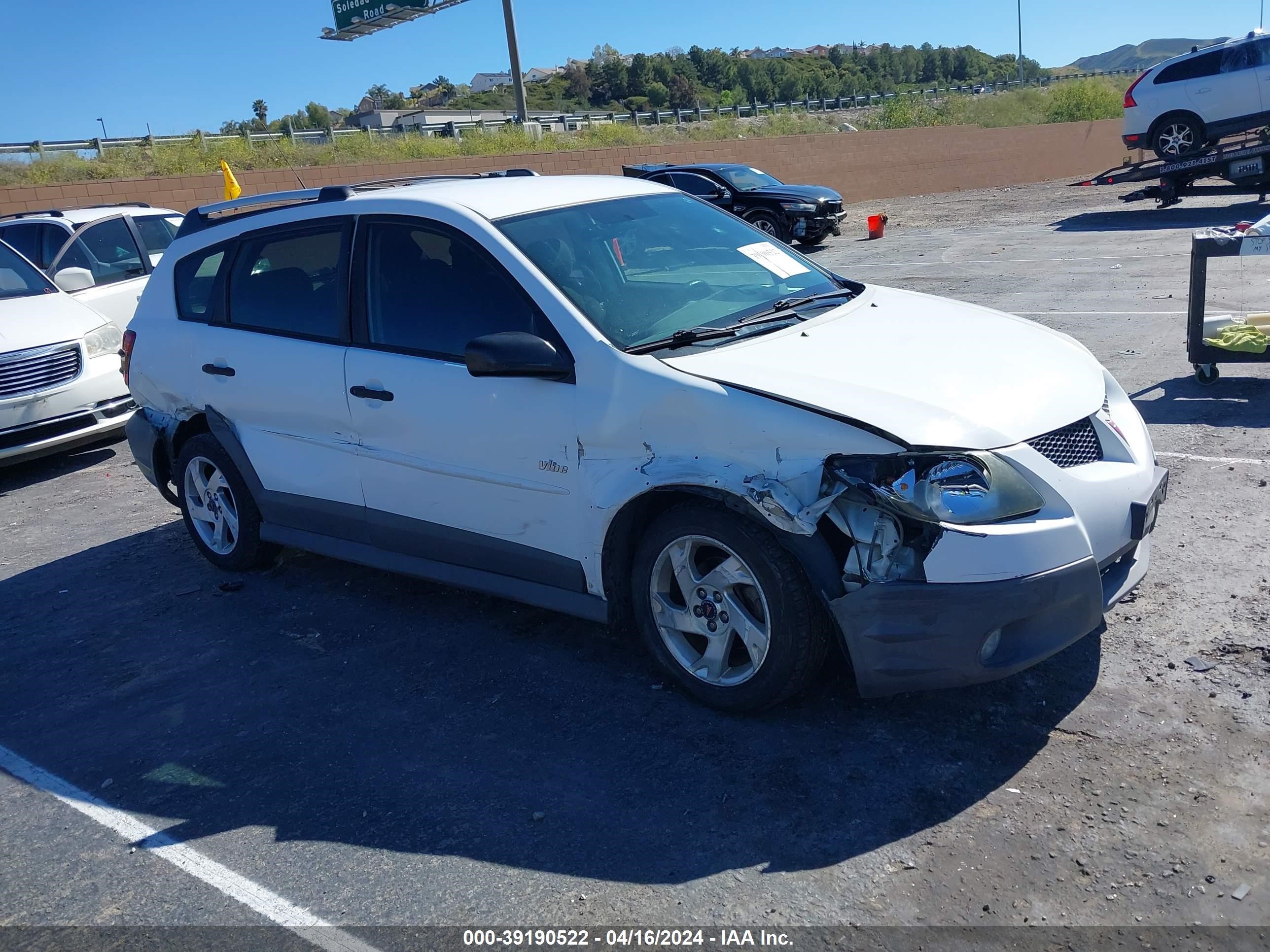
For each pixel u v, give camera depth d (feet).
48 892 9.96
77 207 65.82
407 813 10.61
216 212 17.81
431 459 13.61
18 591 17.95
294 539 16.15
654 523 11.71
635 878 9.32
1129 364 25.25
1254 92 54.85
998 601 9.93
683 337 12.01
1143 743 10.51
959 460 10.10
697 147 92.68
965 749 10.71
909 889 8.86
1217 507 16.26
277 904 9.45
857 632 10.32
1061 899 8.58
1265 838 9.02
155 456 18.38
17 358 24.31
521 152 89.86
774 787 10.41
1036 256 47.37
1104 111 132.57
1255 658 11.82
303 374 14.98
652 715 12.00
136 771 11.94
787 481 10.48
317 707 12.96
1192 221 54.70
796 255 15.53
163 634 15.61
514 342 11.77
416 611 15.55
